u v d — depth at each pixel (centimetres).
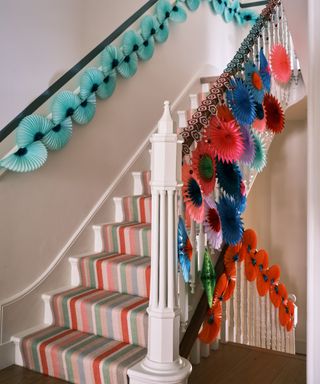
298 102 413
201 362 272
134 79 376
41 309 282
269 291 363
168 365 200
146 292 268
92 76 311
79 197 319
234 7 529
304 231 532
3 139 261
